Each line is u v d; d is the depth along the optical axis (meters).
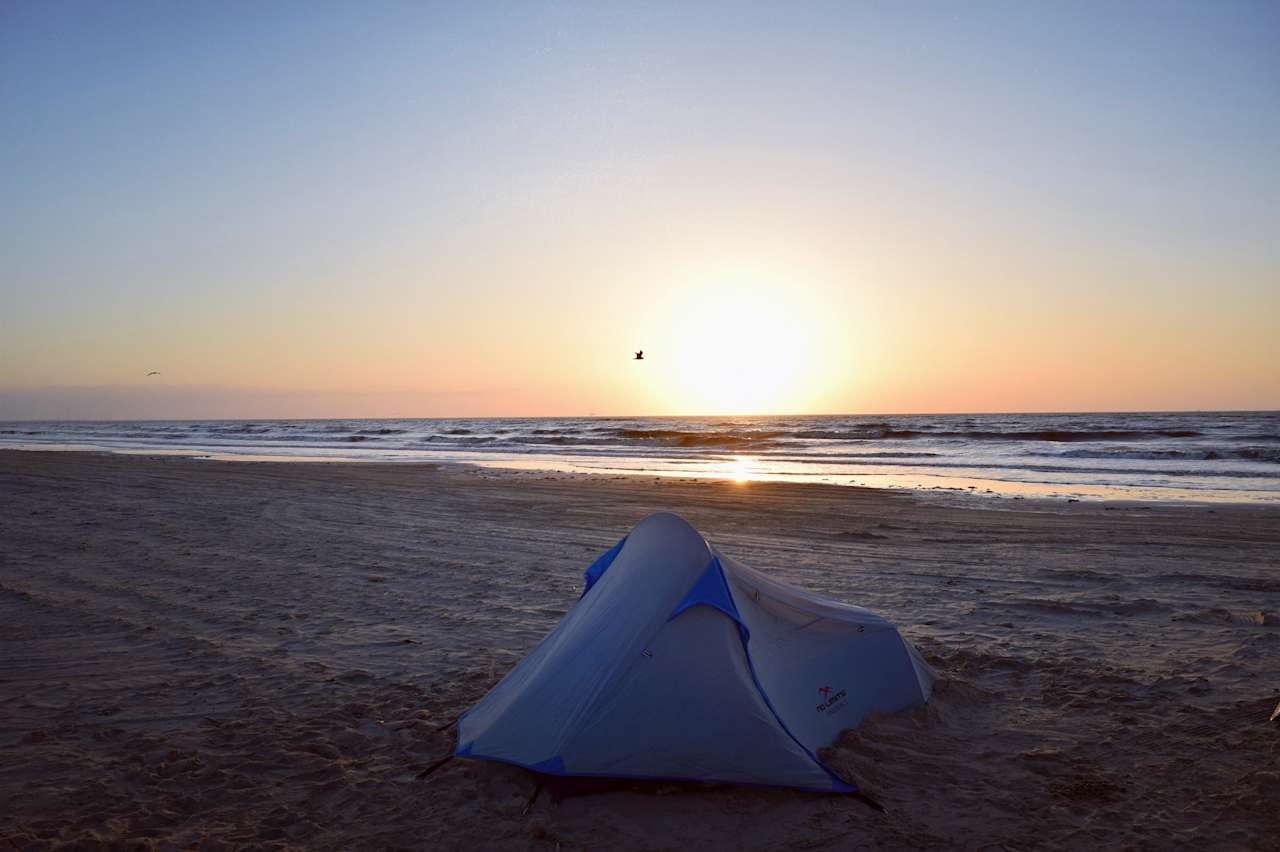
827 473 28.00
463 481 24.00
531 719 4.54
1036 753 4.71
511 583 9.80
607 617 4.82
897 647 5.46
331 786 4.49
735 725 4.34
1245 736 4.85
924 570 10.52
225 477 25.28
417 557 11.55
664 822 4.00
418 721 5.38
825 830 3.90
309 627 7.86
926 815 4.04
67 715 5.57
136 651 7.08
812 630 5.32
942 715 5.27
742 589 5.14
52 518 15.42
